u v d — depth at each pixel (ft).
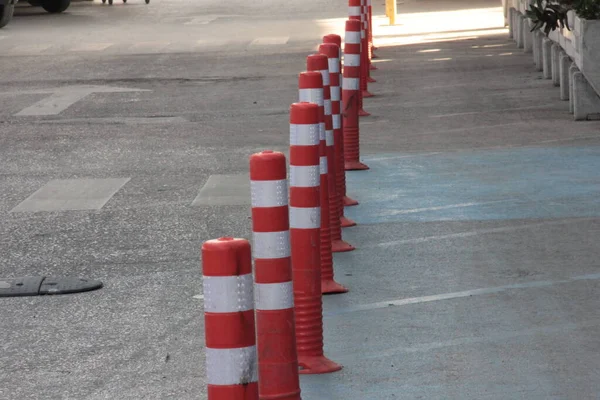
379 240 34.60
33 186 44.83
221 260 14.16
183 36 107.76
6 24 120.67
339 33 106.22
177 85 73.72
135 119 61.05
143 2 159.94
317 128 22.86
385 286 29.60
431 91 68.59
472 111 60.75
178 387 22.74
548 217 36.88
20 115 62.90
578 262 31.37
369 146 51.57
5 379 23.58
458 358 23.80
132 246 35.14
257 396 14.39
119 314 28.12
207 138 55.01
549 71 72.18
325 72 30.86
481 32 103.14
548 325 25.88
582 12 56.44
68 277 31.37
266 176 18.78
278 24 118.93
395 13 115.34
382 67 80.69
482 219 36.94
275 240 18.93
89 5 155.43
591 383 22.09
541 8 62.28
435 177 44.14
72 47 98.99
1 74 81.05
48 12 142.10
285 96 68.03
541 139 51.85
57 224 38.29
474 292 28.78
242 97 68.08
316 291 23.17
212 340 14.21
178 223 37.93
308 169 22.85
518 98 64.64
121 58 89.76
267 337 18.99
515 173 44.34
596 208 37.93
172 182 44.88
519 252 32.63
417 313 27.14
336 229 33.42
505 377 22.56
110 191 43.45
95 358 24.79
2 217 39.50
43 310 28.66
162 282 31.01
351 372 23.08
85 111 63.98
